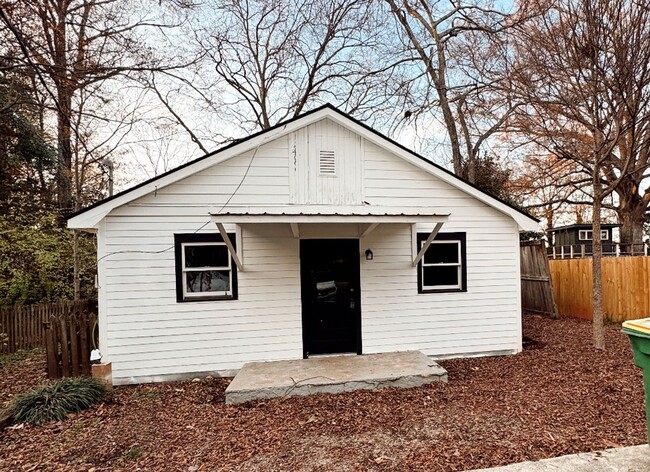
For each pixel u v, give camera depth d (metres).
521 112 8.39
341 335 6.97
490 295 7.32
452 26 13.09
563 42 6.07
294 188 6.65
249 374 5.69
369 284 7.02
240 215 5.41
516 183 16.73
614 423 3.87
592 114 6.11
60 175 12.03
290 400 5.01
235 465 3.35
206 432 4.09
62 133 11.69
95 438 4.00
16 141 10.63
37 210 11.38
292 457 3.45
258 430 4.09
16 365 7.28
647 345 3.05
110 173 10.22
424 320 7.13
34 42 6.04
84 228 6.18
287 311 6.69
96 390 5.18
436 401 4.79
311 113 6.58
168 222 6.33
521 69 6.64
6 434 4.14
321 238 6.88
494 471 3.02
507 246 7.42
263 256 6.64
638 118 6.03
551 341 7.73
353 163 6.85
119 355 6.14
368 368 5.84
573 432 3.71
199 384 6.05
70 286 10.84
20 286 9.68
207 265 6.54
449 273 7.34
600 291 6.82
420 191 7.09
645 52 5.30
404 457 3.36
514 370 6.12
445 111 13.52
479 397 4.87
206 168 6.37
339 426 4.11
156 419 4.52
